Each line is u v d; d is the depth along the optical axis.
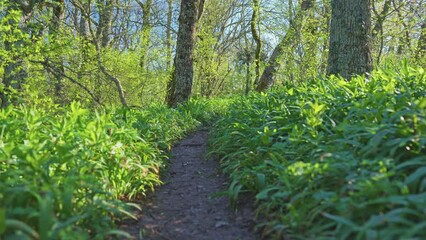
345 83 5.79
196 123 10.16
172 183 5.20
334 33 7.78
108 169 4.27
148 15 19.56
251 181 4.14
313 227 2.76
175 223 3.77
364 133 3.48
